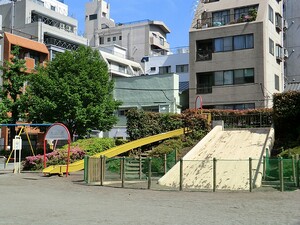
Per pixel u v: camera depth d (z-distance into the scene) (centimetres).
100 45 6825
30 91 3100
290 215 936
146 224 815
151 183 1723
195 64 3947
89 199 1245
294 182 1470
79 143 2636
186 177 1711
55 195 1345
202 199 1246
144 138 2553
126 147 2442
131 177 1883
